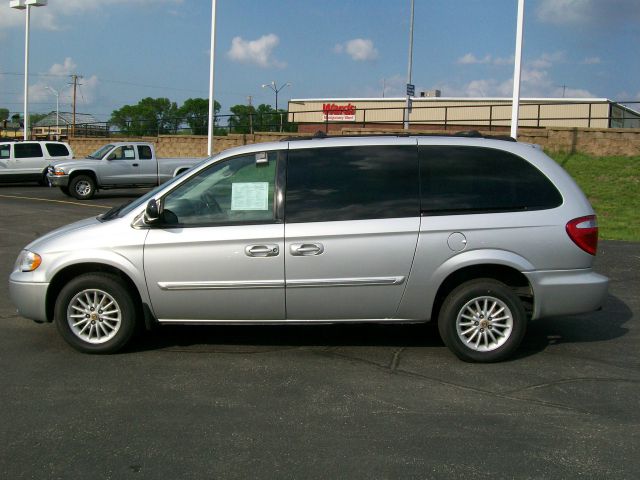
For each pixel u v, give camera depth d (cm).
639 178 1888
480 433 427
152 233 562
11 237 1283
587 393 499
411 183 560
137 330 607
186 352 595
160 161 2231
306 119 4169
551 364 566
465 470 378
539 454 398
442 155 566
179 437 420
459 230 548
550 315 560
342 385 513
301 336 645
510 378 530
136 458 392
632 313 744
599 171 1977
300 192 561
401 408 468
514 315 557
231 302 561
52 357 579
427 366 559
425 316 563
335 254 549
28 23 3388
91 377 530
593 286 558
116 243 562
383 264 550
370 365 561
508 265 548
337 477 370
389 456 395
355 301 557
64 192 2170
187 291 561
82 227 584
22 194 2273
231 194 567
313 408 468
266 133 2848
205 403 476
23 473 375
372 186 560
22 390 501
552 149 2203
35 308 579
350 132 2738
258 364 563
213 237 554
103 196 2242
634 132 2094
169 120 3650
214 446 407
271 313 564
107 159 2142
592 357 587
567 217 554
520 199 558
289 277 553
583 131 2159
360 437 420
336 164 566
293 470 378
